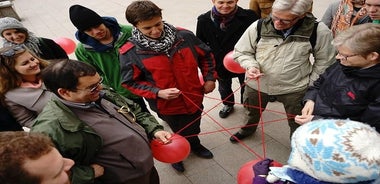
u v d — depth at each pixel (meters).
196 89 1.87
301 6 1.47
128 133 1.31
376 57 1.12
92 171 1.18
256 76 1.74
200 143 2.45
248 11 2.22
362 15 1.79
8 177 0.69
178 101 1.87
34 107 1.49
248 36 1.84
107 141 1.25
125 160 1.30
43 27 6.38
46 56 2.04
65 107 1.15
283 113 2.74
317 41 1.63
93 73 1.16
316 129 0.78
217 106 3.00
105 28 1.92
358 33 1.13
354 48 1.13
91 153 1.18
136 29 1.69
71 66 1.12
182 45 1.75
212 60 1.98
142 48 1.67
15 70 1.47
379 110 1.16
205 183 2.18
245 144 2.48
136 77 1.77
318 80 1.54
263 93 1.98
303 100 1.59
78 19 1.81
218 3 2.08
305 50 1.67
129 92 2.11
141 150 1.36
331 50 1.64
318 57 1.70
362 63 1.17
